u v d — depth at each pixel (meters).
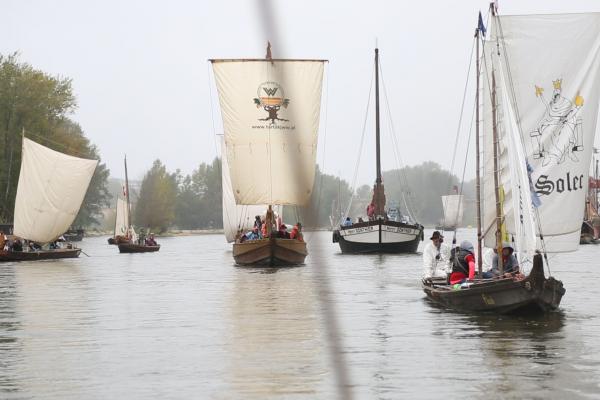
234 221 173.00
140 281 89.06
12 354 41.69
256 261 115.38
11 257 135.38
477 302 54.25
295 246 114.44
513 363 37.72
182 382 35.00
